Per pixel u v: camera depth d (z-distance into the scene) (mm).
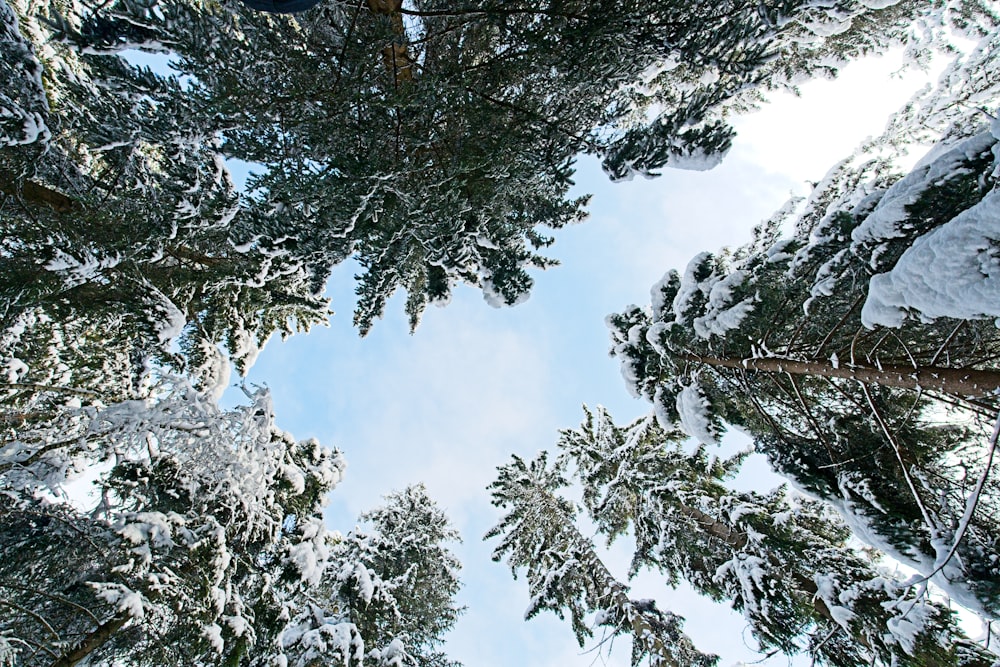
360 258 6480
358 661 7586
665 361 7332
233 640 6309
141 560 5449
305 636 7555
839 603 5949
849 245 3900
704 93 4688
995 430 2959
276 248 5438
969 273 2635
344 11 5535
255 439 6609
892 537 4895
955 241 2646
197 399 5766
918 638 4789
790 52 7680
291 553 7469
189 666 6102
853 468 5387
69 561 5496
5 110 3777
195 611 5957
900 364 4090
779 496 9195
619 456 11562
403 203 5672
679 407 6855
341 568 9297
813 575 6828
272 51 4664
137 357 6086
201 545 6113
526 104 5973
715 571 9039
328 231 5430
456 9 5625
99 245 5035
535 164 5691
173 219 5223
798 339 5461
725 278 5645
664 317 7191
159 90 4465
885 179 5145
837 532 8992
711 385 6656
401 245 6426
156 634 5793
